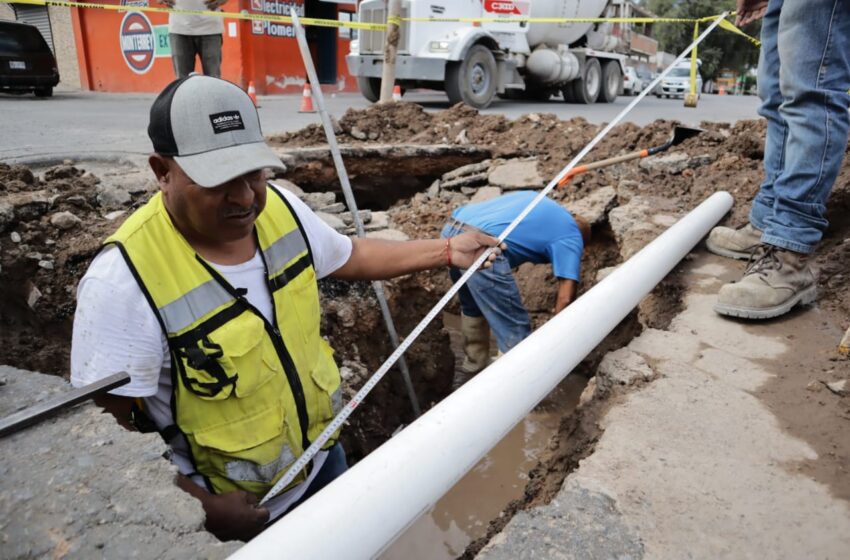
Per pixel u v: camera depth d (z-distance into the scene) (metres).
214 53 5.94
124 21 15.59
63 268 3.11
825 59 2.29
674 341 2.28
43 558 1.12
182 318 1.49
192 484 1.43
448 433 1.39
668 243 2.79
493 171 5.46
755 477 1.55
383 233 4.23
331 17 15.95
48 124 6.90
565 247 3.39
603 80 12.98
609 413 1.83
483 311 3.65
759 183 4.10
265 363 1.60
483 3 9.50
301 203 1.85
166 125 1.38
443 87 9.67
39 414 1.40
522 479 3.21
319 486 1.99
